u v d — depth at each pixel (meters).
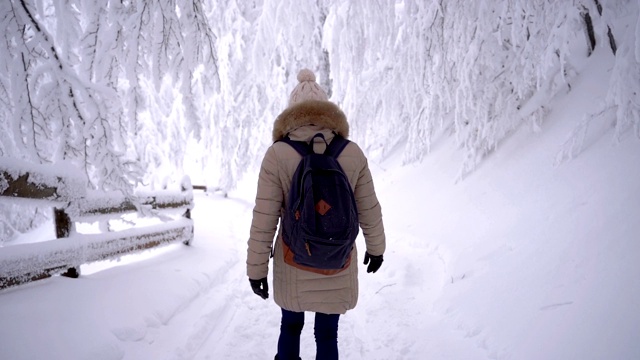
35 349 1.83
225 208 7.79
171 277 3.04
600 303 2.07
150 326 2.38
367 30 6.65
